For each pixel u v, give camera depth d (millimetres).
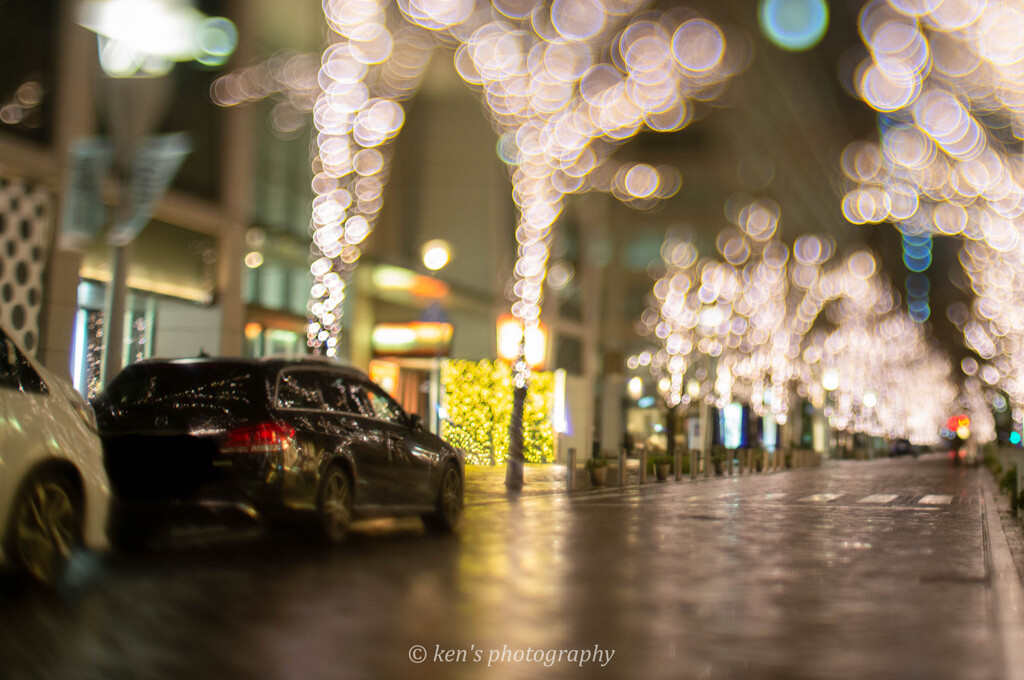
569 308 48094
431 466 12875
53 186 18406
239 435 9945
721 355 54969
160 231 22062
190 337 23719
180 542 11141
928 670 6121
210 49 23812
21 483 7043
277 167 26625
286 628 6746
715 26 59062
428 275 32375
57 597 7371
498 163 38875
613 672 5863
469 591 8484
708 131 60875
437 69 37250
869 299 81125
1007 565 11727
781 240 73188
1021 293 65562
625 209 60562
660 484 29922
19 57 18016
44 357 18219
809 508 20016
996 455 47000
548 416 36375
